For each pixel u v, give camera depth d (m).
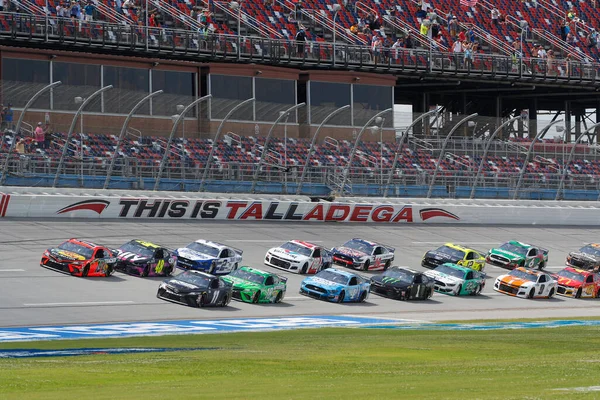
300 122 199.25
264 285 122.06
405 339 86.56
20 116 152.88
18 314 101.31
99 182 166.38
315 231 177.25
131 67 199.62
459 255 159.00
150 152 174.62
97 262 127.00
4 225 149.88
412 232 188.12
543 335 94.25
